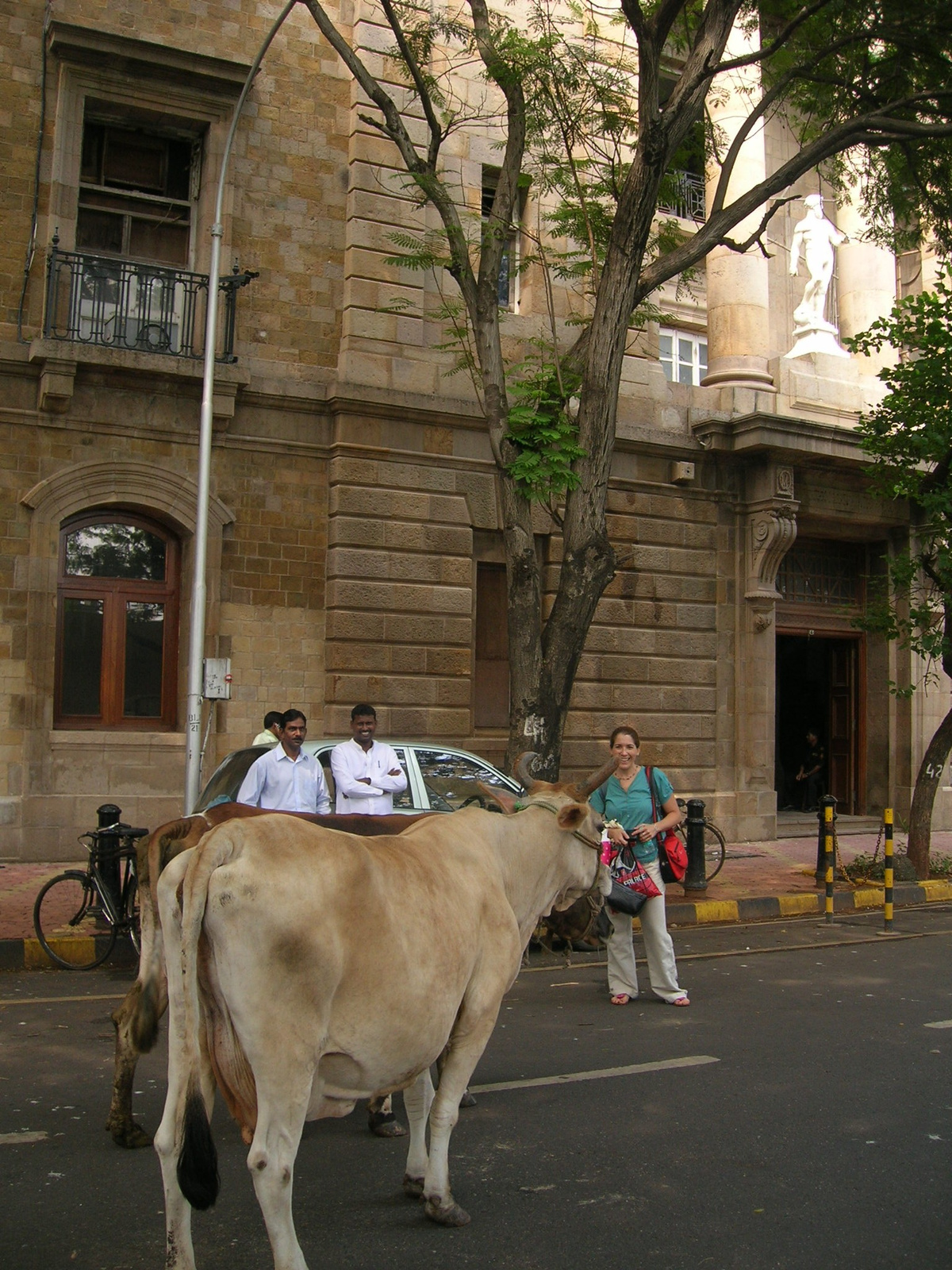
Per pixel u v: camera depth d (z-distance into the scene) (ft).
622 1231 15.08
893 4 42.96
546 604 56.70
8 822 45.47
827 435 61.67
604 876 17.67
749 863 54.24
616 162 50.93
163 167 51.39
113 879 32.32
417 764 32.96
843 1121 19.56
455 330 49.83
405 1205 15.92
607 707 58.65
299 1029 11.82
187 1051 11.82
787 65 48.39
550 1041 24.84
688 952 35.73
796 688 77.36
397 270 53.16
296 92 52.49
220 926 11.72
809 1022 26.66
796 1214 15.70
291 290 52.01
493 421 41.22
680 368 68.54
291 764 28.48
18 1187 16.37
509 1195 16.25
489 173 57.52
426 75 44.29
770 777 62.90
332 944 12.06
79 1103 20.21
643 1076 22.15
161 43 48.47
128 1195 16.14
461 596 53.72
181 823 17.58
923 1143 18.49
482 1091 21.13
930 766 51.39
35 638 46.24
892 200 51.70
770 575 63.26
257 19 51.90
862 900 45.98
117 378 47.60
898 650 69.77
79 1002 28.04
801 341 67.10
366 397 51.52
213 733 49.11
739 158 63.98
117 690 49.21
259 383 50.19
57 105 47.65
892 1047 24.41
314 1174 17.15
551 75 45.29
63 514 46.85
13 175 46.96
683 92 39.06
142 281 48.83
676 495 61.41
